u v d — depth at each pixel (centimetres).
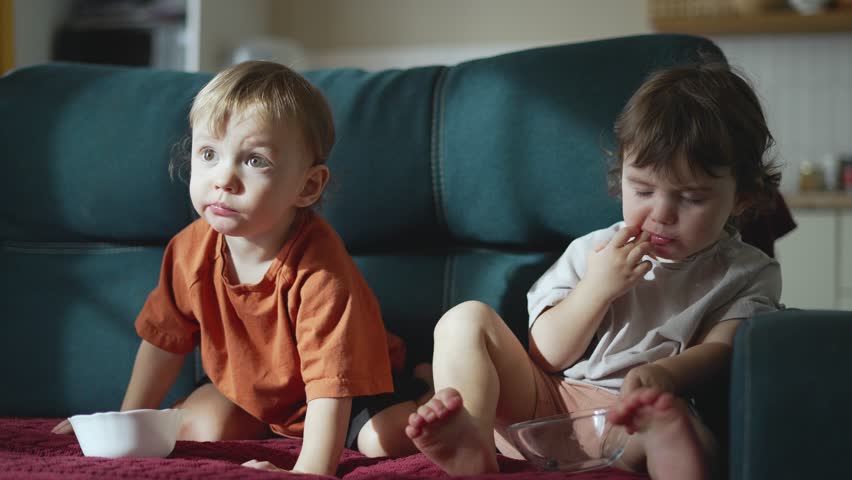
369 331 127
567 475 99
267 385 133
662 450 98
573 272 131
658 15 353
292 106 126
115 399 154
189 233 142
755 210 134
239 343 134
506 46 386
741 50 361
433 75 159
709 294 122
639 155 116
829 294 307
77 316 158
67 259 163
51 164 161
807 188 338
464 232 154
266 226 125
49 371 156
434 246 159
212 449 119
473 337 114
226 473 95
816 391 88
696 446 97
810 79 355
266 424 143
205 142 124
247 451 120
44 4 317
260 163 123
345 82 162
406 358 150
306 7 401
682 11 352
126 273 160
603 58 149
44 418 153
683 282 126
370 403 133
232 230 124
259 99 123
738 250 127
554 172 145
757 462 89
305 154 128
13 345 158
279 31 401
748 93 124
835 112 353
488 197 149
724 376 112
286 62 353
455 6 390
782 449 88
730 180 117
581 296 123
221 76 128
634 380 104
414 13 393
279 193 124
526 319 145
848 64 352
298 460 116
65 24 327
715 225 117
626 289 120
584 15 378
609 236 133
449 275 154
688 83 120
